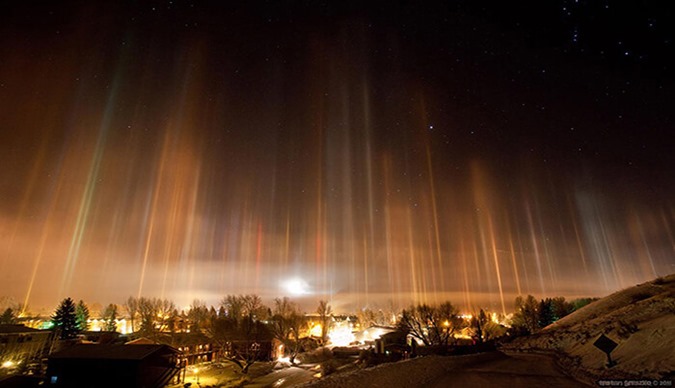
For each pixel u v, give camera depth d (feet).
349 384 47.21
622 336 70.90
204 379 156.25
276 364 195.93
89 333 230.07
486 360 87.86
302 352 242.78
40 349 176.45
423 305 176.65
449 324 171.63
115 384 118.21
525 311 242.17
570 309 257.75
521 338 158.61
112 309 313.53
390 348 138.72
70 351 126.21
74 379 118.73
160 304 269.64
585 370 60.13
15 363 154.71
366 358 132.16
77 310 298.56
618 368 54.65
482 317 196.13
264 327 233.14
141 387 121.08
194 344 212.64
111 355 122.93
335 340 292.20
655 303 96.43
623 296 157.79
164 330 244.01
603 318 116.47
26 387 113.09
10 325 175.73
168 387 138.31
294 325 242.37
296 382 138.92
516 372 64.90
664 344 54.29
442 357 77.41
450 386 52.85
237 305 269.44
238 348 217.97
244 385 144.36
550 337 124.57
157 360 132.16
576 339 101.60
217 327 225.56
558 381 54.19
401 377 54.95
